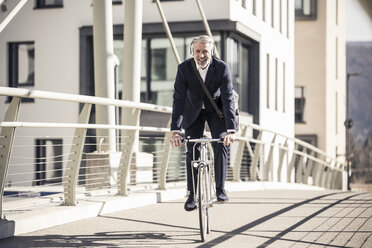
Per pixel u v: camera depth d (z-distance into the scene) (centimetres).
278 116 2903
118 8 2245
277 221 738
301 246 560
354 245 565
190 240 596
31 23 2378
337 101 4416
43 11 2366
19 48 2406
